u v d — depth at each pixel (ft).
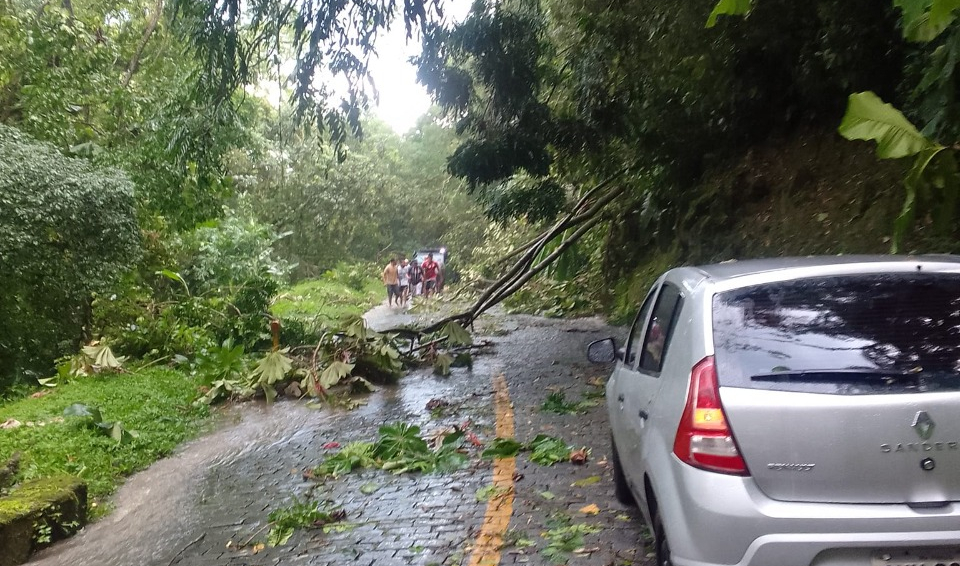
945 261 12.34
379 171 139.33
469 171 49.83
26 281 38.47
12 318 40.32
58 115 49.85
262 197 106.73
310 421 33.19
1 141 39.50
